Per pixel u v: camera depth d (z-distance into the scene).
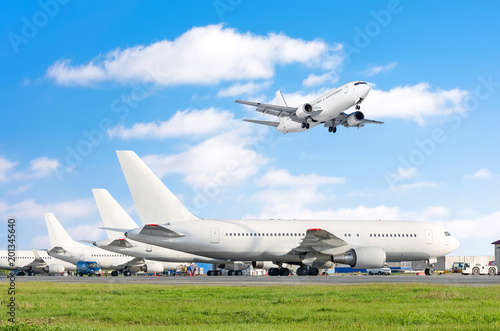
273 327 14.24
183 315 16.97
